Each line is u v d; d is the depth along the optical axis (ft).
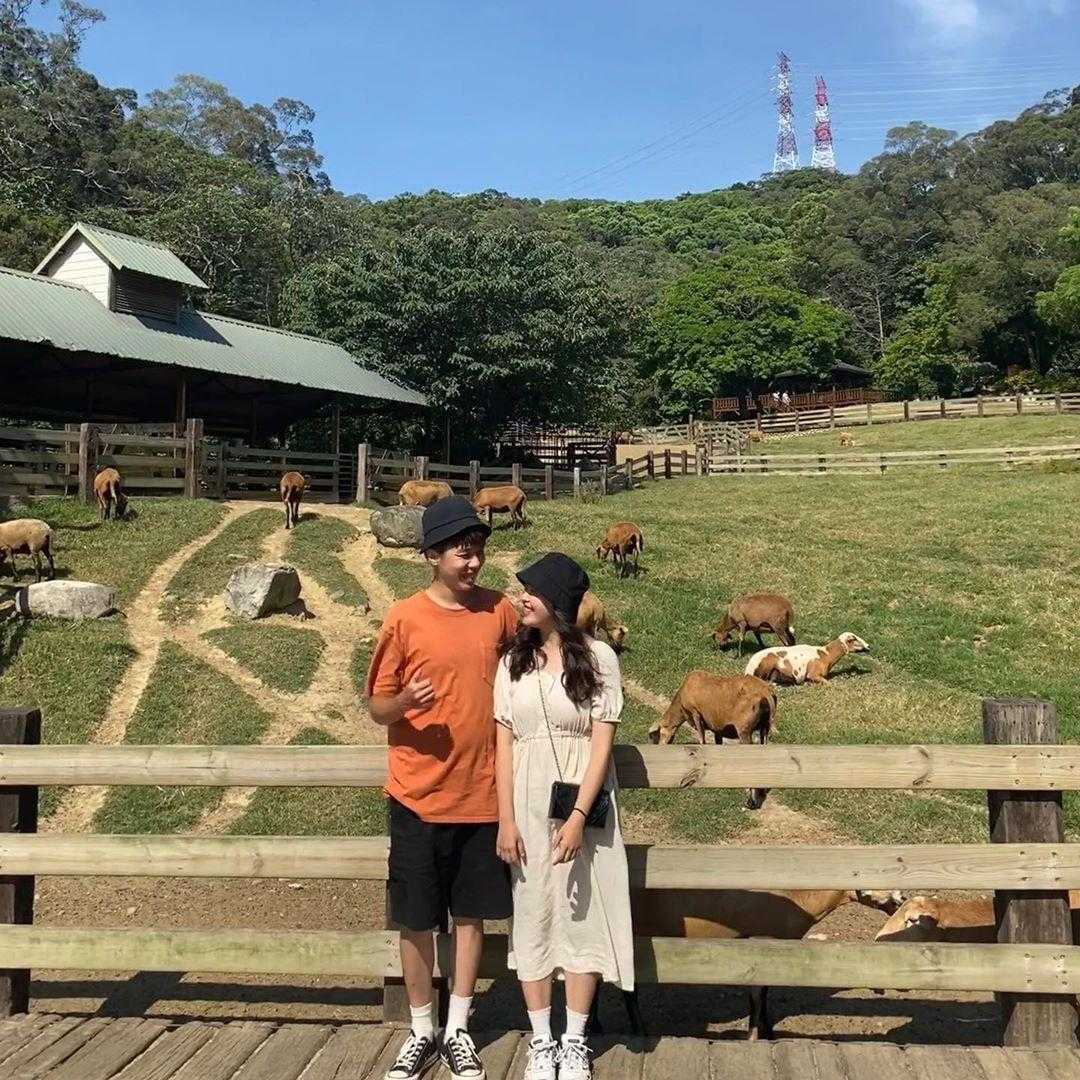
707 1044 12.37
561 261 99.60
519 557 51.55
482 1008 15.47
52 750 13.26
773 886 12.37
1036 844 12.21
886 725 31.63
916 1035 14.73
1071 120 321.52
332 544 51.65
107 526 50.60
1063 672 37.32
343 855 12.92
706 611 44.19
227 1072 11.76
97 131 182.09
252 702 32.71
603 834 11.35
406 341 92.02
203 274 143.95
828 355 207.10
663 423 210.38
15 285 66.13
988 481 81.82
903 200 283.79
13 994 13.51
